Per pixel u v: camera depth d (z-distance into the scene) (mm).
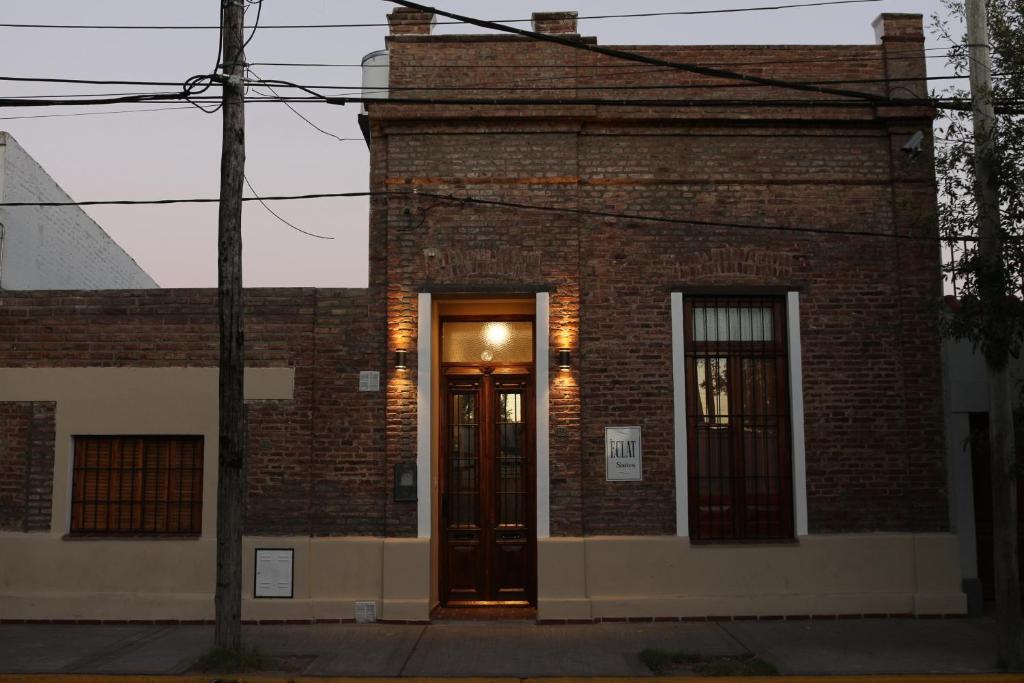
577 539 10852
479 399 12086
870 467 11141
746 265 11391
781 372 11453
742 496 11273
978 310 8797
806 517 11047
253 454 11172
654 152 11570
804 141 11625
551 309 11227
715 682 8211
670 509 11016
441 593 11734
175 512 11320
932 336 11289
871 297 11391
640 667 8773
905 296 11344
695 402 11367
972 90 9219
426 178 11445
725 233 11438
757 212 11492
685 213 11469
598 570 10844
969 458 11117
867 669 8609
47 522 11172
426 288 11242
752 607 10812
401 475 10992
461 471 12008
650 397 11180
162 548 11008
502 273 11289
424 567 10836
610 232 11422
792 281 11391
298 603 10812
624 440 11094
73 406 11336
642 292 11328
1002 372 8844
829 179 11531
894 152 11547
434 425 11492
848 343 11320
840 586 10914
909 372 11234
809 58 11680
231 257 9141
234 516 8953
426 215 11391
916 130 11617
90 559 11008
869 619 10828
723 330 11531
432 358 11438
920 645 9539
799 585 10906
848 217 11508
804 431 11180
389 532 10953
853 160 11602
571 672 8617
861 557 10961
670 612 10766
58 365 11414
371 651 9461
